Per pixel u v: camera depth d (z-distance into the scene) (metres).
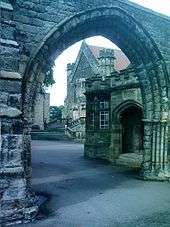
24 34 11.76
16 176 9.55
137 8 15.61
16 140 9.68
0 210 9.20
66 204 11.98
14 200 9.48
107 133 24.62
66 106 54.22
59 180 16.56
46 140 42.81
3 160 9.42
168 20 17.06
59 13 12.65
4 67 9.76
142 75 17.39
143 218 10.38
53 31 12.34
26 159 11.63
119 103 23.11
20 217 9.55
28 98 11.89
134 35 15.95
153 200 12.77
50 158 25.33
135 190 14.55
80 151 30.83
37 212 10.28
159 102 16.98
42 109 51.03
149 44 16.30
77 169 20.44
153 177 16.84
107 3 14.27
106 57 40.03
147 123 17.38
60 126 50.69
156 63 16.69
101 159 25.05
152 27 16.33
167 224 9.80
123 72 22.66
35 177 17.17
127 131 24.92
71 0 13.02
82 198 12.94
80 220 10.05
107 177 17.77
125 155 23.31
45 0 12.30
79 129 41.78
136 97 21.50
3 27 9.85
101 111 25.33
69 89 52.91
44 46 12.25
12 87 9.81
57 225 9.49
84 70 47.62
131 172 19.58
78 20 13.23
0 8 9.82
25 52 11.79
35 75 12.16
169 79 17.00
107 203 12.22
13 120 9.70
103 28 15.28
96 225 9.62
